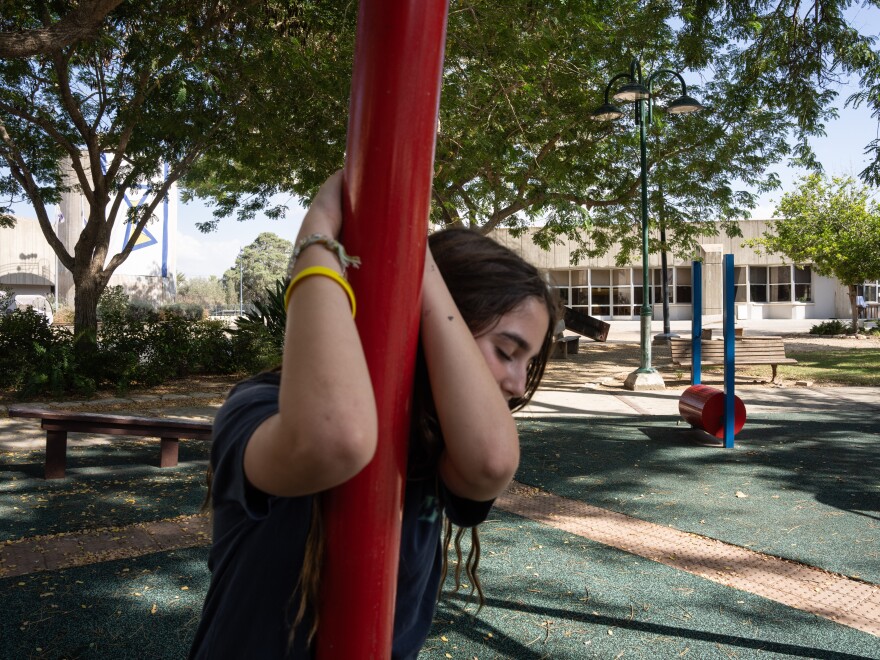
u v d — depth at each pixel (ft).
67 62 37.76
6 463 21.16
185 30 30.60
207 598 3.04
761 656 9.57
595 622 10.55
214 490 2.66
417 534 3.08
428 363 2.47
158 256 88.69
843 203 88.53
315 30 31.73
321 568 2.30
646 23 41.98
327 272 2.11
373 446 2.02
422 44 2.17
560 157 46.37
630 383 39.50
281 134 34.60
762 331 97.25
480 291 2.89
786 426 27.84
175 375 42.16
